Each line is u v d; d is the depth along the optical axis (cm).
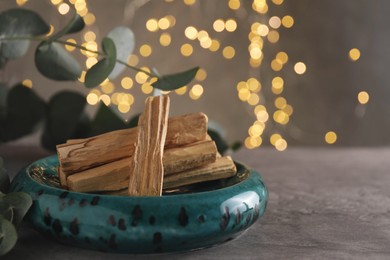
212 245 51
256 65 154
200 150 54
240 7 151
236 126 157
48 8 137
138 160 52
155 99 55
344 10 153
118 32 69
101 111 76
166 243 48
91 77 61
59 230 49
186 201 48
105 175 52
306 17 153
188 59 151
